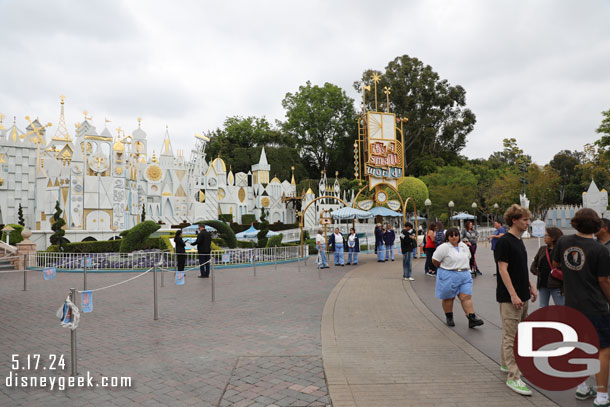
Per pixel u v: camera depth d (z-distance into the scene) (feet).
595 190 116.67
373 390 15.61
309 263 71.97
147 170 156.97
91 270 61.31
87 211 119.85
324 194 201.67
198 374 17.79
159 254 67.10
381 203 76.74
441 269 25.30
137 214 142.41
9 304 36.32
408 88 220.02
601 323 13.79
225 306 33.40
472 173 213.46
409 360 19.16
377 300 34.40
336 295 36.91
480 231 140.87
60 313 18.31
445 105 226.17
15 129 138.92
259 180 196.65
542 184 156.46
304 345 21.88
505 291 16.20
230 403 14.78
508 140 215.31
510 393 15.28
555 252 15.83
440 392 15.40
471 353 20.12
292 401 14.87
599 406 13.57
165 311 31.78
